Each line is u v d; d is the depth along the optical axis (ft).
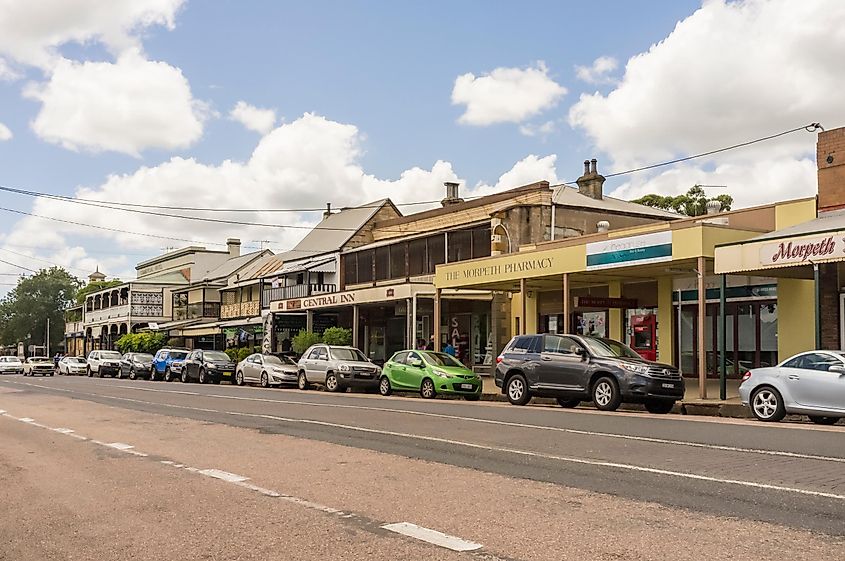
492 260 87.97
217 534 22.15
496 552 19.70
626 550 19.58
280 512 24.73
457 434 43.52
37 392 91.97
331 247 145.79
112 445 41.65
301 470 32.50
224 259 244.22
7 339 348.59
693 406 60.44
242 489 28.58
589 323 94.58
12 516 25.20
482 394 80.07
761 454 34.94
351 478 30.42
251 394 86.12
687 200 174.09
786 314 72.74
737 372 78.79
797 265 58.29
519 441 40.19
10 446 42.16
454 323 116.37
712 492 26.58
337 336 121.80
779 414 49.93
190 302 212.43
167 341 202.80
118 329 239.71
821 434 42.39
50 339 342.03
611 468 31.55
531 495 26.58
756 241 60.64
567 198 115.55
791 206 70.69
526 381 65.26
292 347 133.18
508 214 106.32
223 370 122.52
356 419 53.06
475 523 22.74
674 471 30.68
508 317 106.01
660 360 85.40
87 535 22.48
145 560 19.81
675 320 84.58
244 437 44.16
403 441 41.06
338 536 21.59
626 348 63.62
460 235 113.60
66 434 47.29
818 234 56.39
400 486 28.63
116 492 28.63
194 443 41.91
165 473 32.42
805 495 25.89
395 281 127.03
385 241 127.75
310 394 86.69
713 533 21.12
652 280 87.25
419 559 19.27
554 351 64.03
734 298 79.25
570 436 41.98
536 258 82.28
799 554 19.02
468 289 100.89
